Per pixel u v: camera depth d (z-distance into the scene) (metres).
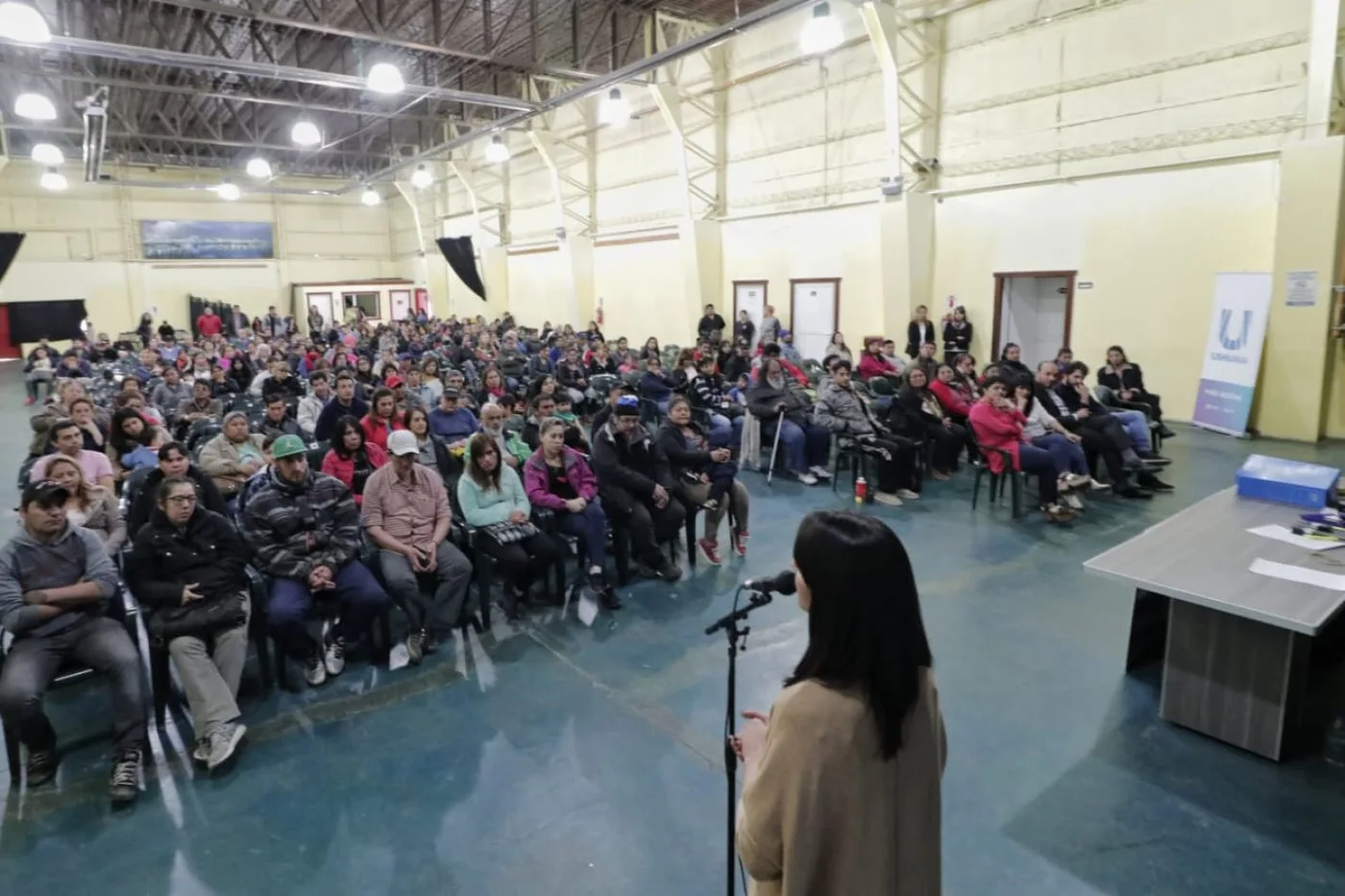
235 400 7.38
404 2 10.39
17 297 18.53
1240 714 2.71
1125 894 2.09
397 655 3.58
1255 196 7.41
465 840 2.36
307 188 22.38
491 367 7.39
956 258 9.93
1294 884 2.12
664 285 14.47
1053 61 8.66
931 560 4.61
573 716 3.05
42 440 4.82
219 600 2.98
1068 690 3.16
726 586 4.35
